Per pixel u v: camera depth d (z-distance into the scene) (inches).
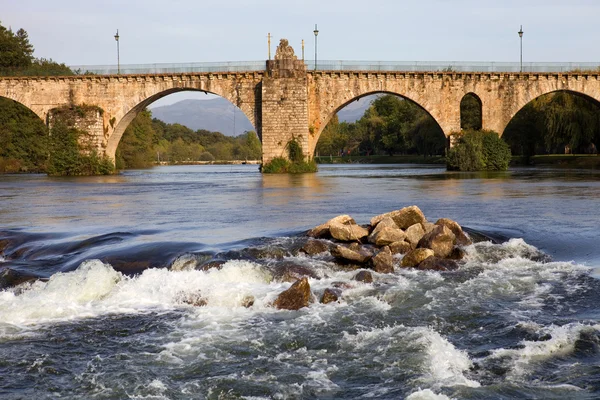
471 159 3395.7
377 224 989.8
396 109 7224.4
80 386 503.5
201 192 2094.0
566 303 684.7
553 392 472.1
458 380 494.6
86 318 661.3
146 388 497.4
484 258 900.0
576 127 3850.9
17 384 508.4
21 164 4188.0
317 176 3056.1
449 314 652.7
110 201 1770.4
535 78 3403.1
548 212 1358.3
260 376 515.8
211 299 707.4
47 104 3469.5
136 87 3427.7
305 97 3282.5
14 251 987.3
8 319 655.1
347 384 498.9
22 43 5462.6
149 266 846.5
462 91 3408.0
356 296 721.6
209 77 3380.9
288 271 797.9
